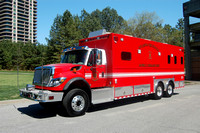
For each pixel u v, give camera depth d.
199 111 7.37
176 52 12.17
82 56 7.30
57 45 34.06
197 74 27.50
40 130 5.08
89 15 68.75
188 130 5.05
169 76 11.37
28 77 28.52
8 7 144.38
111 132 4.86
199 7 26.16
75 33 34.78
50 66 6.57
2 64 58.16
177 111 7.38
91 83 7.26
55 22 38.62
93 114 6.95
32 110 7.80
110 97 7.61
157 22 35.84
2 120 6.19
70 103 6.39
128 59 8.46
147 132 4.88
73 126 5.43
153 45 10.15
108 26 77.88
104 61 7.82
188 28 28.12
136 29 34.44
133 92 8.71
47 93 5.95
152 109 7.80
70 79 6.40
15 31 147.12
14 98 10.16
